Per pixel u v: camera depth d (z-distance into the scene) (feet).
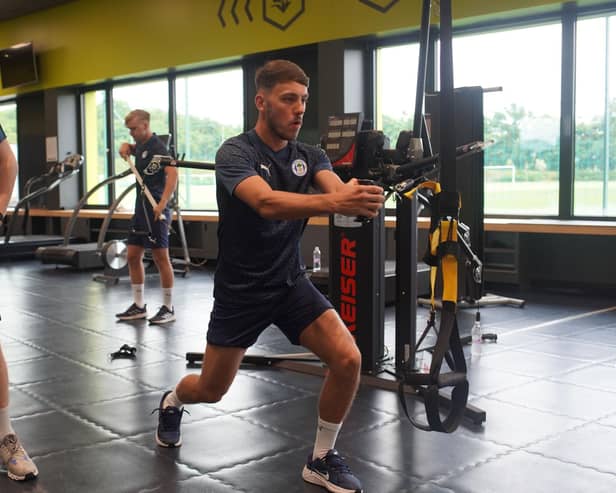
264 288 7.80
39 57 39.99
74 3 37.58
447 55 5.58
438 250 5.97
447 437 10.12
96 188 30.58
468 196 18.24
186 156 35.68
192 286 26.20
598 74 23.56
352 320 12.94
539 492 8.29
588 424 10.68
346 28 27.09
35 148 42.91
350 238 12.82
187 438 10.12
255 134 7.67
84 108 40.45
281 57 30.99
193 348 15.90
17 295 24.07
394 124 28.27
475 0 24.12
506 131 25.68
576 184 24.39
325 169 7.95
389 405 11.58
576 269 24.09
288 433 10.32
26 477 8.64
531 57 24.85
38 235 40.57
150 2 34.01
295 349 15.88
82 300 22.95
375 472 8.89
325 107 28.14
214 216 31.30
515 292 24.08
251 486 8.45
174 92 35.65
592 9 23.24
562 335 17.06
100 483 8.57
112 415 11.20
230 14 30.83
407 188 9.44
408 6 25.31
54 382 13.16
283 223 7.68
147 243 18.61
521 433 10.30
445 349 6.00
